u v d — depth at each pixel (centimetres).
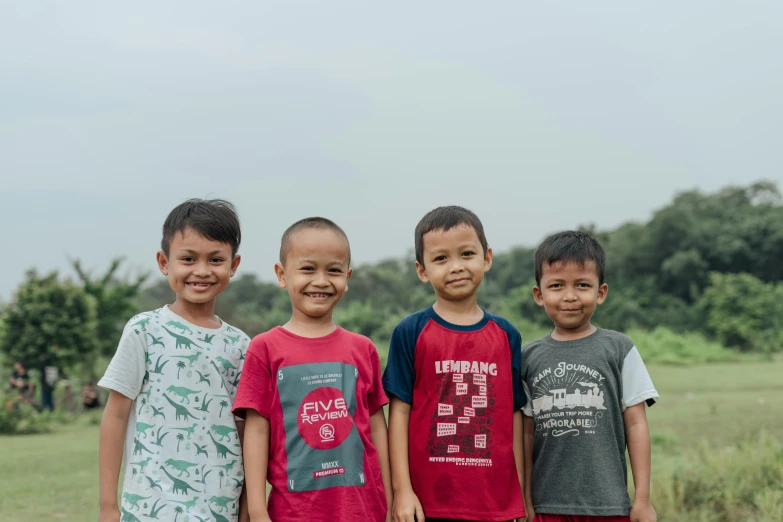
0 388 1900
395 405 284
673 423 849
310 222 276
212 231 278
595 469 282
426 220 292
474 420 277
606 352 295
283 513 252
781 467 516
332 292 271
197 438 266
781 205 4262
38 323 1917
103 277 2206
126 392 266
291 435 256
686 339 2623
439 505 271
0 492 598
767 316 2920
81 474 684
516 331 297
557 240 303
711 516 460
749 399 1087
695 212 4362
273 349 267
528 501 295
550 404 292
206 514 259
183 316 280
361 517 253
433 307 295
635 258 3994
